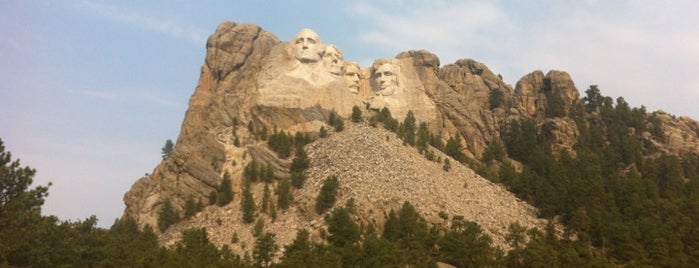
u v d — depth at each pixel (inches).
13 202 5137.8
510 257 5541.3
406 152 7204.7
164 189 6943.9
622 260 5851.4
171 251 5388.8
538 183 7086.6
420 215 5994.1
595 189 6688.0
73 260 5349.4
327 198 6186.0
